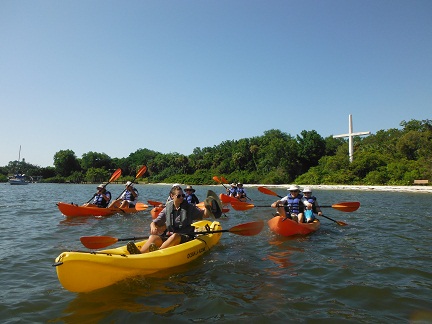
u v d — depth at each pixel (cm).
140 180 7406
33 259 555
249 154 5959
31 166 9075
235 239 722
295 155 4872
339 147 5188
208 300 376
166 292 401
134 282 434
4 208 1398
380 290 405
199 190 3641
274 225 768
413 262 531
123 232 824
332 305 362
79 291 394
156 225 562
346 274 470
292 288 414
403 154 3800
